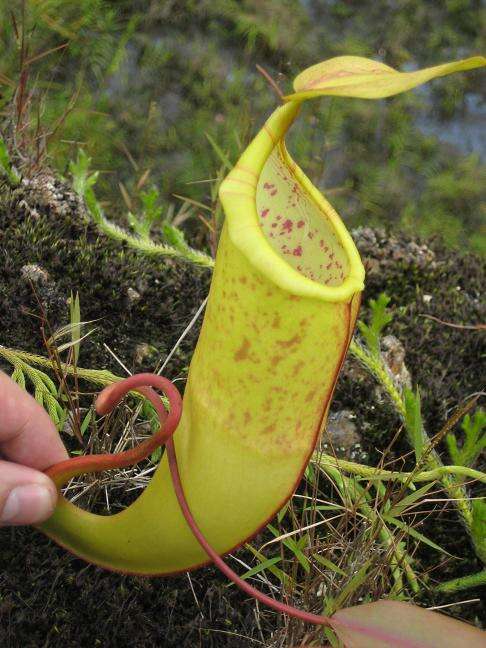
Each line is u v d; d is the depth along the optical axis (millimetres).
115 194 671
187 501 236
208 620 318
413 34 879
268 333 214
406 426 340
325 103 775
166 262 437
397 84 192
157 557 251
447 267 484
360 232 488
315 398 222
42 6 726
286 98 214
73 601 314
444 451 383
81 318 391
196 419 231
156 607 319
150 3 837
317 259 255
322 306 210
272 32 827
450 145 802
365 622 232
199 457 231
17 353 343
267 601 231
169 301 411
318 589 308
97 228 432
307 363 217
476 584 322
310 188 247
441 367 418
